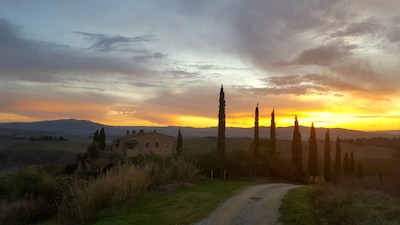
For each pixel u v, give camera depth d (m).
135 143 76.00
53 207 22.81
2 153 86.00
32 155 85.56
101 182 19.56
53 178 27.38
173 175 29.30
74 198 19.02
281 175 58.19
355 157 111.44
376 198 24.61
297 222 15.74
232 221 15.57
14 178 25.70
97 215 16.97
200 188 26.78
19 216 21.31
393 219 16.97
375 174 88.44
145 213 16.88
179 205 19.00
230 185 30.83
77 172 31.22
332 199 21.36
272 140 67.94
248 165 49.41
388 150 124.69
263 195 24.12
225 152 48.56
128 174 22.17
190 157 40.06
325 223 16.36
